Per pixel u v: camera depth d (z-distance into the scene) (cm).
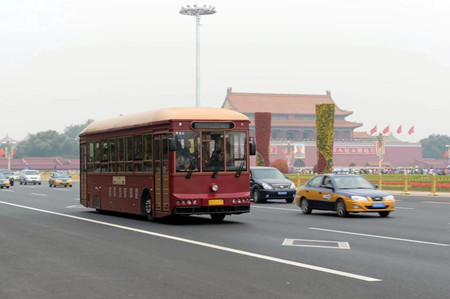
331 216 2192
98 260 1149
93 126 2425
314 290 853
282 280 930
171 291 852
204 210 1805
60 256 1209
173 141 1762
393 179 4275
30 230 1725
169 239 1477
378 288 866
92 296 827
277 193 3023
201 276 967
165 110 1867
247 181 1869
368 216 2188
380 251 1247
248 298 804
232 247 1319
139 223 1931
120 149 2133
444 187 3894
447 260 1126
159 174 1859
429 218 2089
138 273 1001
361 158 14688
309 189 2308
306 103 16125
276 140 14350
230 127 1848
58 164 16112
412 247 1312
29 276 985
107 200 2252
